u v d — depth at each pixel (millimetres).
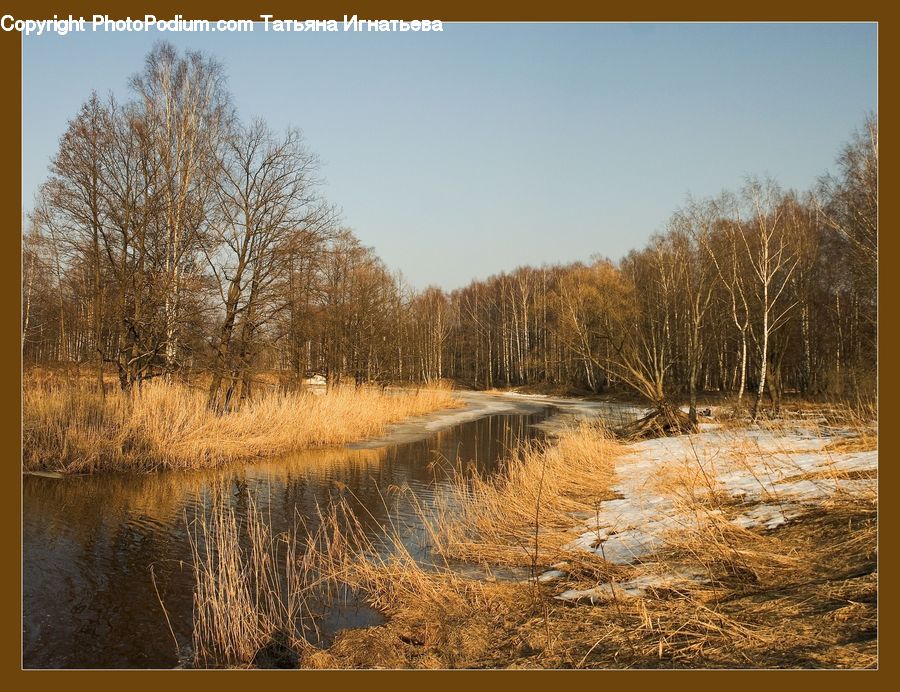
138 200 21156
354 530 11281
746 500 9055
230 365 23156
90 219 20000
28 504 12867
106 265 20734
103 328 21203
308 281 25875
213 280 22688
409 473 17109
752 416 22406
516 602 6918
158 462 16594
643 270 43406
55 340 30141
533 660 5266
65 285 24500
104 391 19828
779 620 5066
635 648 5125
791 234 31000
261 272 23641
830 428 14297
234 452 18359
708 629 5172
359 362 36781
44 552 9992
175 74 23719
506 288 77062
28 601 8078
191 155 22875
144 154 20641
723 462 12367
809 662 4301
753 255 31688
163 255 22016
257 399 24359
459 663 5570
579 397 53188
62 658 6539
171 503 13258
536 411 40062
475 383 72562
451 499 13570
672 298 35250
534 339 72500
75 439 16094
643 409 33250
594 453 16266
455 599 7289
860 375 24844
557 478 13539
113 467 15969
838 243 32375
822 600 5258
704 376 47781
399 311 46406
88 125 19578
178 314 21406
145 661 6453
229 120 24641
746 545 7066
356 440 23828
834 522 7164
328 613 7535
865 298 28906
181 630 7234
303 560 9367
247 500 13695
